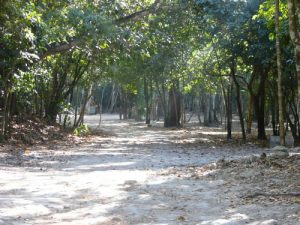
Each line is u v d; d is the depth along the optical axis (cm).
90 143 2330
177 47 2684
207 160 1554
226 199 822
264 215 689
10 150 1703
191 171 1179
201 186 953
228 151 1962
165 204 796
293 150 1395
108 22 1820
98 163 1449
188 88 3809
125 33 1956
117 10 2052
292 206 727
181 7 2192
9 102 1945
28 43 1653
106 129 3750
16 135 2017
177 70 3152
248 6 2078
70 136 2562
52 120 2873
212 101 5234
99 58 2370
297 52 876
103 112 7750
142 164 1430
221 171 1122
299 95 879
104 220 686
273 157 1185
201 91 4481
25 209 727
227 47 2264
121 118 5925
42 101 2920
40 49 1762
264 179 970
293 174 981
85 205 783
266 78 2764
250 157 1225
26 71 1853
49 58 2433
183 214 725
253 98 2788
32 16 1494
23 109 2625
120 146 2194
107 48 2106
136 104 5588
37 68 2219
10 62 1689
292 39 880
